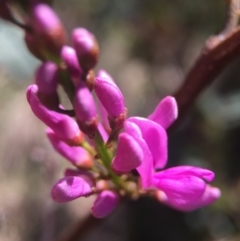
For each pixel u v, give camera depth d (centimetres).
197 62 6
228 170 16
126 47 19
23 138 16
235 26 6
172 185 6
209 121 15
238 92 15
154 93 19
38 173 15
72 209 15
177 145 15
